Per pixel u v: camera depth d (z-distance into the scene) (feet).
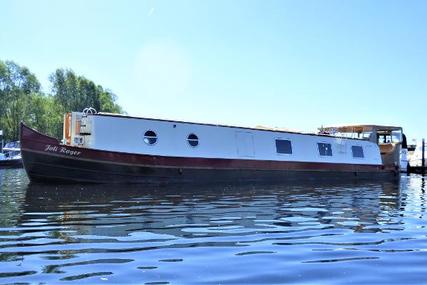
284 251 23.84
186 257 22.39
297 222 33.81
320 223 33.42
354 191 63.16
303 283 18.51
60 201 44.60
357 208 43.01
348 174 90.63
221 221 33.81
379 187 71.82
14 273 19.44
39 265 20.74
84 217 34.86
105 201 44.98
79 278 18.80
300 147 82.84
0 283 18.02
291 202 47.44
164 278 18.94
